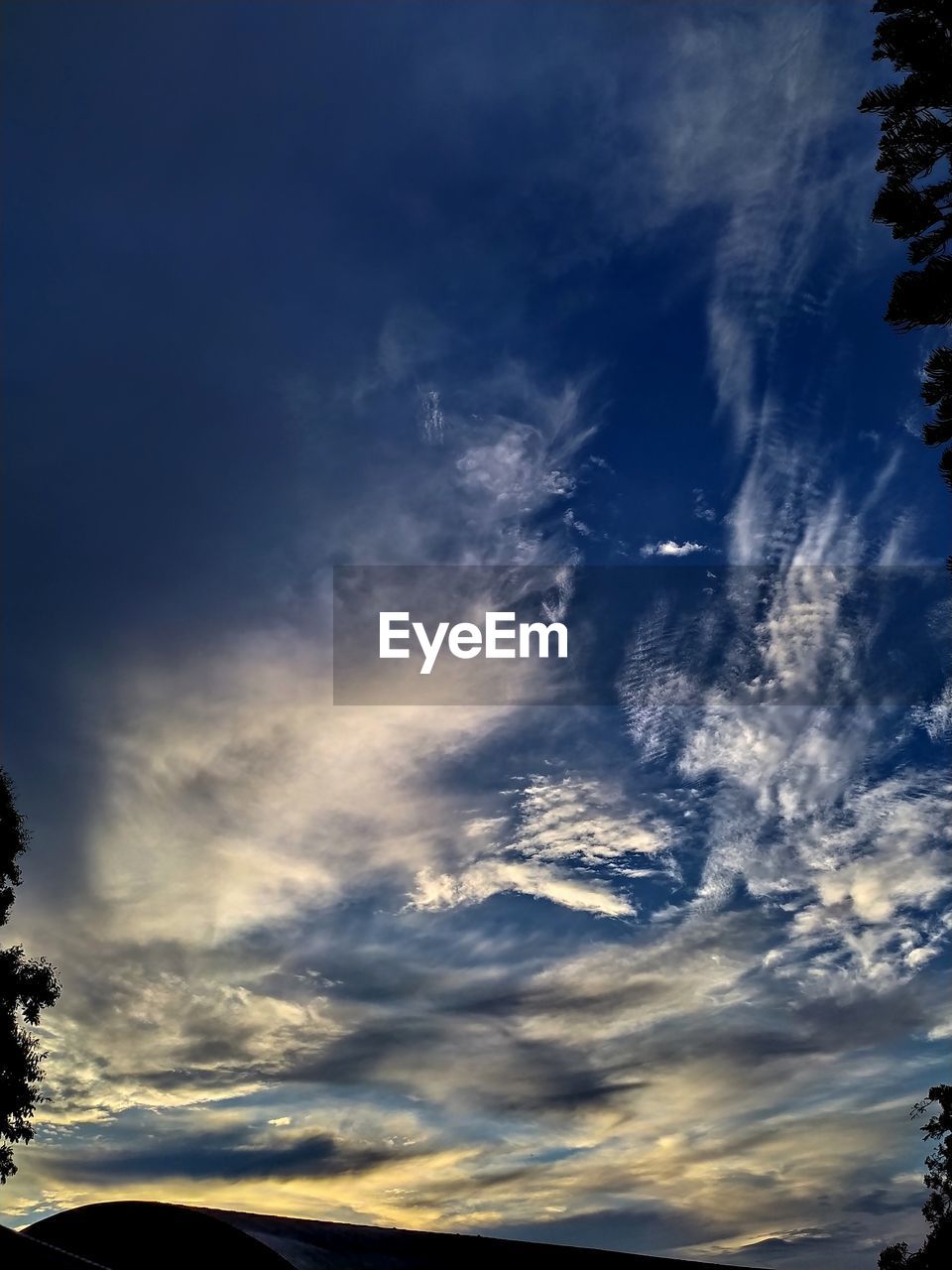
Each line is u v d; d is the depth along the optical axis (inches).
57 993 983.6
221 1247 612.4
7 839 1017.5
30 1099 957.2
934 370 592.1
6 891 1014.4
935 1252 1147.9
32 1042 967.6
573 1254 734.5
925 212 595.8
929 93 597.0
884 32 607.8
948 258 574.2
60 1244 641.6
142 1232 634.2
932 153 601.9
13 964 968.9
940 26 594.9
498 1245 719.1
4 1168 949.8
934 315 579.8
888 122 612.1
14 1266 311.6
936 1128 1198.9
